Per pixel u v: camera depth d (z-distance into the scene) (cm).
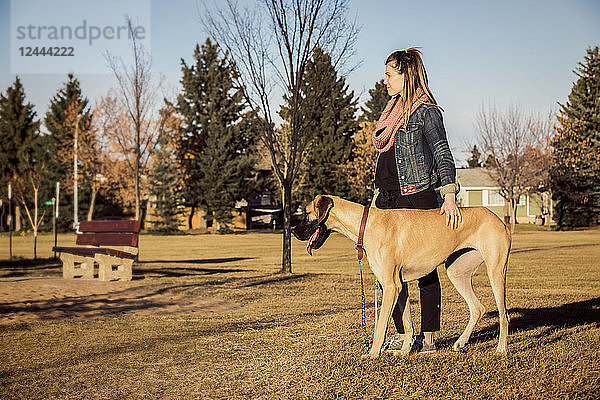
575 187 5219
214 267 1772
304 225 499
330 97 5506
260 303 934
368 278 1304
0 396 452
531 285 1220
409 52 516
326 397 408
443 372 449
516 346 535
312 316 787
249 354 567
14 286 1149
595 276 1407
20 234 5341
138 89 3512
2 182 6000
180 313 841
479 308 546
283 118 3688
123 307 900
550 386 405
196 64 5866
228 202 5628
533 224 6091
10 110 6188
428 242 488
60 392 462
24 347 616
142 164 4466
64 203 5762
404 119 510
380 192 543
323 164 5616
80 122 5681
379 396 404
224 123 5853
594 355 490
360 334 636
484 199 6425
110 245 1288
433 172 518
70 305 916
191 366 532
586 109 5328
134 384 480
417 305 861
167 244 3709
